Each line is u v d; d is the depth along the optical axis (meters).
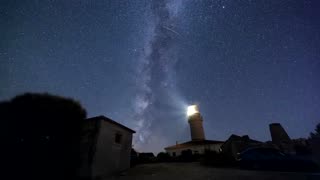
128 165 15.49
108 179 10.89
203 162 18.59
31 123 10.42
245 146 20.72
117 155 14.18
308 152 17.61
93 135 12.44
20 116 10.32
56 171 10.28
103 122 13.26
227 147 21.78
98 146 12.23
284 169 11.26
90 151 11.91
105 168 12.46
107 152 13.06
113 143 13.97
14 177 9.26
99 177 11.55
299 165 11.00
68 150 11.16
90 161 11.57
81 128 12.27
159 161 25.31
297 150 18.61
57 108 11.27
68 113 11.59
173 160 25.28
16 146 9.80
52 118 10.98
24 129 10.20
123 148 15.17
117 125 14.92
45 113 10.85
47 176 9.90
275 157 11.80
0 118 10.00
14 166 9.45
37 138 10.33
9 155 9.55
